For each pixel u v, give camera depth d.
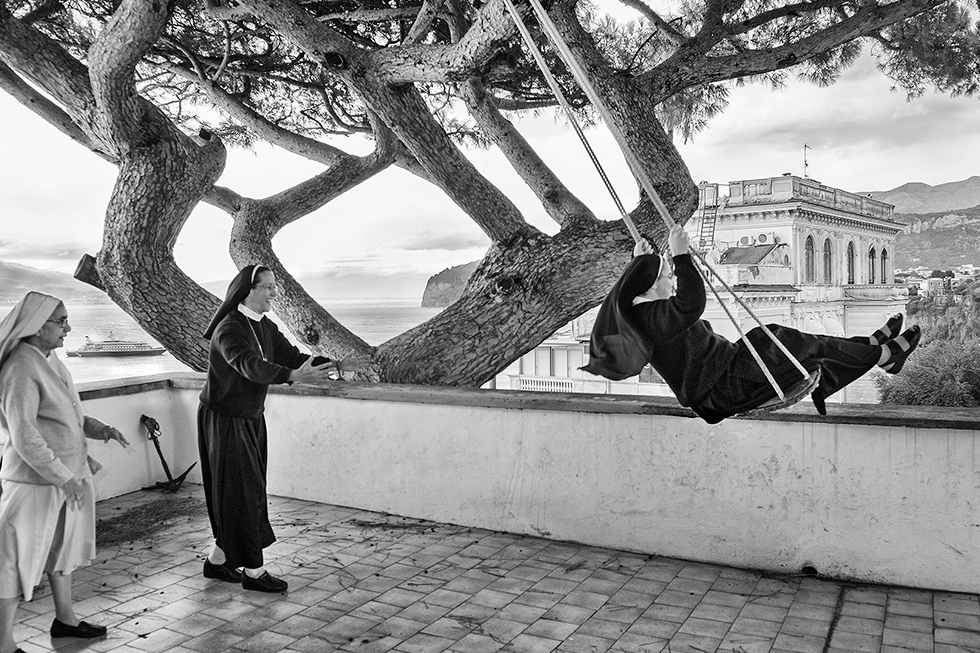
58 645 4.15
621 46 8.88
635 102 7.00
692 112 9.28
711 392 3.40
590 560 5.41
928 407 5.09
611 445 5.62
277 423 7.12
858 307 32.75
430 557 5.51
